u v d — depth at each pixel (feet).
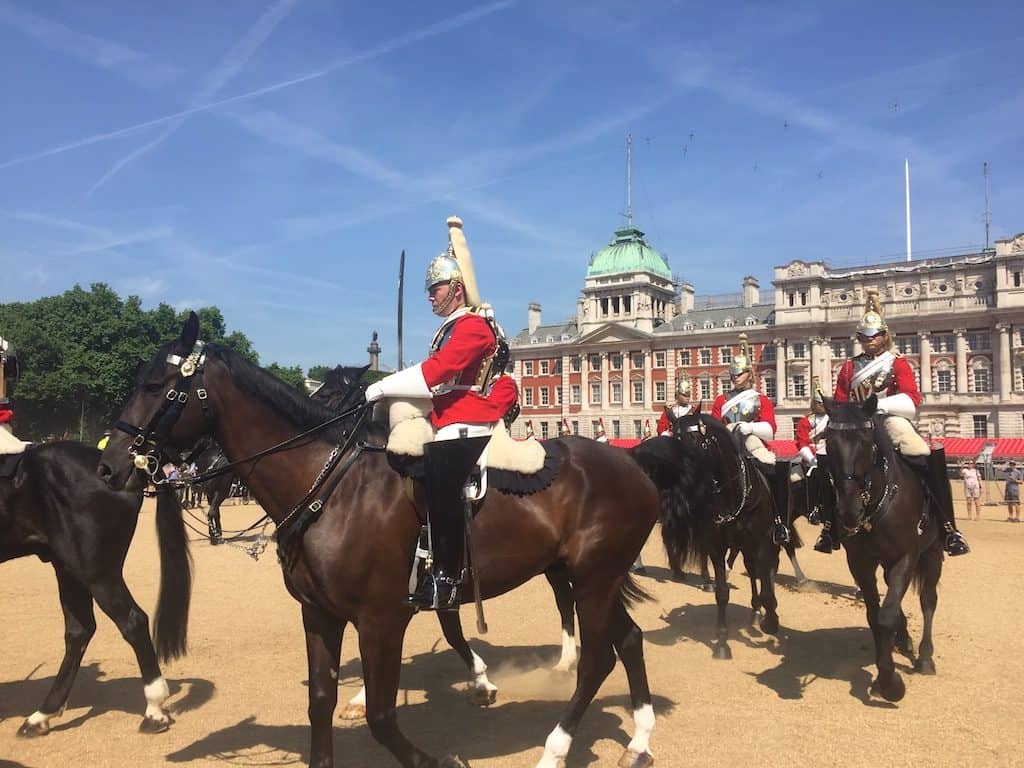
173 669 29.22
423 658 30.81
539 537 19.42
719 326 313.94
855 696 25.55
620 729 22.61
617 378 333.21
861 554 26.03
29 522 23.54
